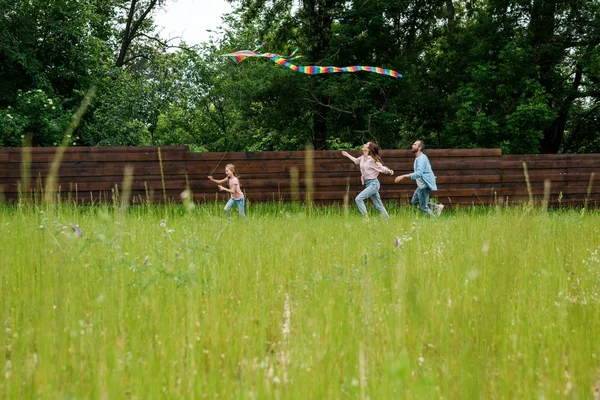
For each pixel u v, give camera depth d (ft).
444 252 17.85
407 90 84.84
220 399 7.60
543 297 12.44
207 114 108.06
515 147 80.07
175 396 7.50
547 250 18.11
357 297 11.66
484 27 88.74
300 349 8.92
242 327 10.11
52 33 75.20
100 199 48.32
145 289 12.16
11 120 60.39
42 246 16.60
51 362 8.49
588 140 107.34
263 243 18.56
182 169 51.75
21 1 72.95
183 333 9.76
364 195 39.40
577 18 87.61
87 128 78.79
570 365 9.05
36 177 50.14
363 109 83.35
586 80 97.60
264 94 82.74
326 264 15.79
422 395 7.15
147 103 87.51
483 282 12.53
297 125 84.69
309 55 84.38
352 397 7.36
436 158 55.26
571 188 56.59
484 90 84.02
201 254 15.24
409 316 10.30
